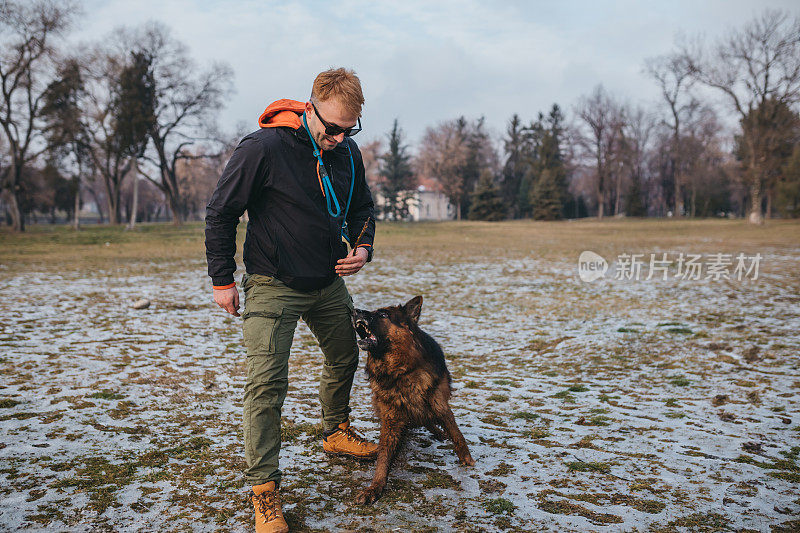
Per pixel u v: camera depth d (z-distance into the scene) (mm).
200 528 2479
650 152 85250
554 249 23703
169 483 2951
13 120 41031
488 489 2939
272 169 2605
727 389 4902
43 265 16125
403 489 2939
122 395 4551
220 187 2615
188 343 6617
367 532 2465
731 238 30172
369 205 3246
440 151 77562
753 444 3598
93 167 54562
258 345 2643
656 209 111625
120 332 7066
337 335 3092
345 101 2541
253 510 2660
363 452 3314
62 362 5516
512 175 91688
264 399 2602
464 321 8438
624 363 5930
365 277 13703
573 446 3605
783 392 4734
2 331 6863
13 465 3121
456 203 82188
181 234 36156
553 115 90688
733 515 2646
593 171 84188
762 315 8148
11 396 4422
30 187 61688
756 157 44594
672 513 2662
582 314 8898
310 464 3273
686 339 6773
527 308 9539
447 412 3191
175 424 3910
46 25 37156
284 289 2732
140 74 44156
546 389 5059
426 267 16312
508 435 3824
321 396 3334
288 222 2668
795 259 17547
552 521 2574
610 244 26609
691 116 63312
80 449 3393
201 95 49031
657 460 3352
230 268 2670
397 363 2961
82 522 2496
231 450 3441
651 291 11258
